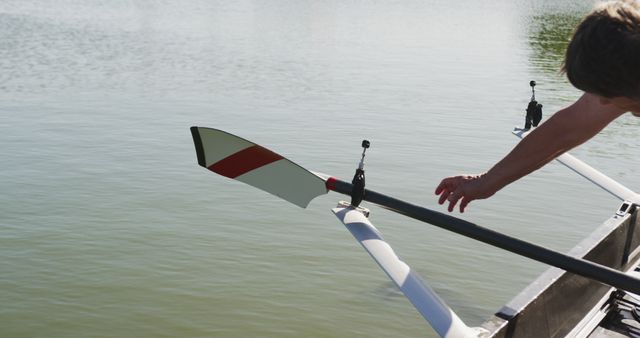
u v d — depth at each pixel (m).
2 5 27.98
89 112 12.29
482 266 6.97
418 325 5.93
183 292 6.29
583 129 1.82
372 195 2.84
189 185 8.66
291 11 32.09
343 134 11.59
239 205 8.12
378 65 18.86
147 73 16.06
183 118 12.12
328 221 7.83
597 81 1.26
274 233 7.48
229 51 19.77
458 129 12.34
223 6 32.81
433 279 6.70
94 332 5.70
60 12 26.84
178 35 22.56
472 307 6.25
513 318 2.79
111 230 7.32
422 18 32.31
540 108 3.86
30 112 12.14
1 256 6.71
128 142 10.44
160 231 7.38
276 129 11.74
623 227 3.85
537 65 20.06
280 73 16.86
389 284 6.55
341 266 6.86
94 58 17.75
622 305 3.62
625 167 10.48
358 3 38.94
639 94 1.25
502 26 30.44
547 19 34.84
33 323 5.77
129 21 25.45
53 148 9.98
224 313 6.00
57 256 6.76
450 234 7.63
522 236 7.83
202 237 7.29
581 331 3.35
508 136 12.03
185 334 5.72
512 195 9.00
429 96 15.05
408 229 7.73
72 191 8.30
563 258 2.51
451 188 2.17
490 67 19.42
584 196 9.12
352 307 6.16
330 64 18.50
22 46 19.11
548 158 1.92
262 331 5.79
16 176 8.73
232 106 13.23
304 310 6.11
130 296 6.19
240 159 3.05
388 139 11.45
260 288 6.40
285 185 3.03
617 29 1.22
